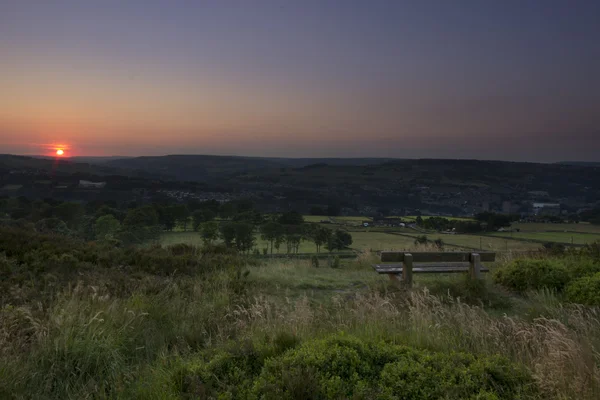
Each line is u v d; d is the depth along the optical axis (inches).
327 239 2078.0
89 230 1831.9
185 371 144.0
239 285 310.8
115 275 313.0
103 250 406.6
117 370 161.3
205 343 193.2
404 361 139.9
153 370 156.6
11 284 254.5
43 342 171.0
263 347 161.3
